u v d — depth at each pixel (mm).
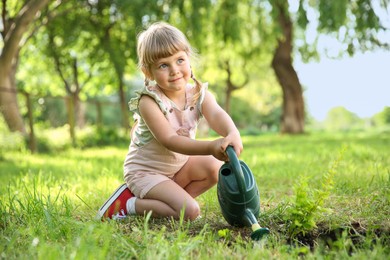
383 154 6426
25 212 2768
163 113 2785
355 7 11633
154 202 2785
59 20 15031
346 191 3461
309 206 2453
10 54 10922
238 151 2549
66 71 21359
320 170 4828
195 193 3064
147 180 2830
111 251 2023
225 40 13820
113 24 15055
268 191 3877
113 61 14797
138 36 2992
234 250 2129
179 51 2686
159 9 11820
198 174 2986
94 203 3338
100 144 12820
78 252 1888
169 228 2578
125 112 15336
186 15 12281
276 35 14727
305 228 2449
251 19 16250
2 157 8609
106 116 33938
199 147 2572
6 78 11172
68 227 2398
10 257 1978
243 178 2416
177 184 2881
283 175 4699
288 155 7191
